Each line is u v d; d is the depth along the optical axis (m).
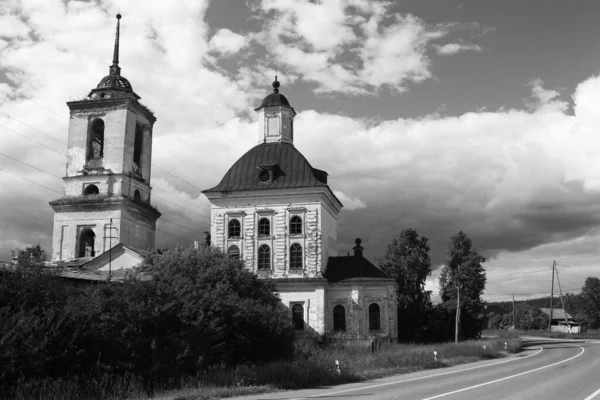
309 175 52.97
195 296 26.20
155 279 30.73
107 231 51.34
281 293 49.94
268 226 52.19
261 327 29.19
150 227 56.62
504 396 17.12
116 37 57.75
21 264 22.03
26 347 17.66
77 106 54.03
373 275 51.28
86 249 52.38
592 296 114.19
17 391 16.55
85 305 22.22
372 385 21.77
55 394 17.02
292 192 51.84
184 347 23.61
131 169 54.44
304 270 50.72
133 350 22.27
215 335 25.05
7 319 18.14
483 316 70.38
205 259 33.75
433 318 68.12
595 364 31.62
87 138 53.78
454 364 33.22
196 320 24.92
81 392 17.95
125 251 45.28
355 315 49.44
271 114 57.53
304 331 48.94
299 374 22.77
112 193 52.19
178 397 18.36
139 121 56.41
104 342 21.00
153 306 24.06
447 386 20.39
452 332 67.06
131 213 53.22
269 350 29.81
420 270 68.44
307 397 17.83
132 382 19.55
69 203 51.81
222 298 27.83
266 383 21.92
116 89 54.81
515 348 48.38
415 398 16.77
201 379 21.91
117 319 22.27
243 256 51.84
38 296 21.59
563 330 108.38
